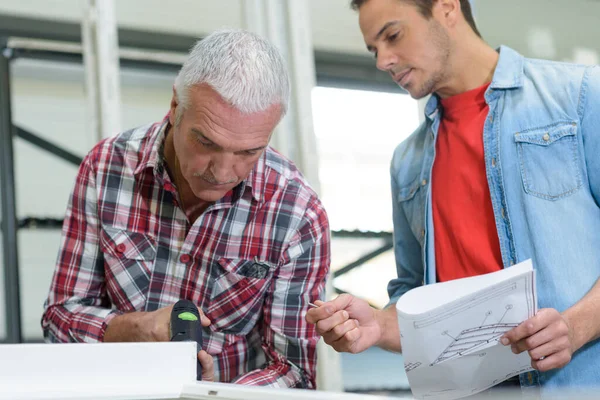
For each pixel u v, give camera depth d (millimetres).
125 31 3318
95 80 1951
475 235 1314
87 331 1101
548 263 1227
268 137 1003
